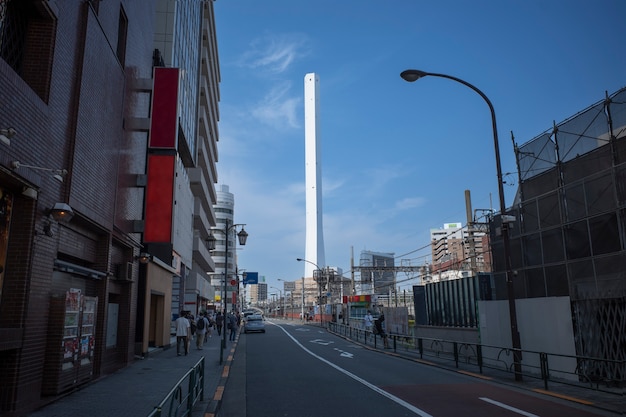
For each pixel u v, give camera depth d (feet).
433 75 49.34
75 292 35.40
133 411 29.43
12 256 29.09
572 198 50.21
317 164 517.96
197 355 69.21
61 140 34.45
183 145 113.50
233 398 38.24
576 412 31.58
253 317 143.95
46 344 33.01
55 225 33.53
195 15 139.23
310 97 534.78
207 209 188.34
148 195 58.54
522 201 59.36
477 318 63.10
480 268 154.81
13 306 28.66
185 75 110.32
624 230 42.80
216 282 344.08
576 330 45.91
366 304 178.91
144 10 62.49
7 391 27.81
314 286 405.18
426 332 80.33
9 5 29.78
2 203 27.99
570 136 52.19
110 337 51.31
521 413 31.35
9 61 30.17
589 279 46.11
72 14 36.32
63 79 34.63
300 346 94.12
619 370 40.22
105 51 44.09
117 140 49.08
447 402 35.42
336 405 34.73
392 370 55.62
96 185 42.14
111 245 48.62
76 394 35.32
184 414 23.66
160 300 80.23
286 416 31.37
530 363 50.98
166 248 81.30
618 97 45.93
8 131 23.65
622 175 43.83
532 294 56.13
